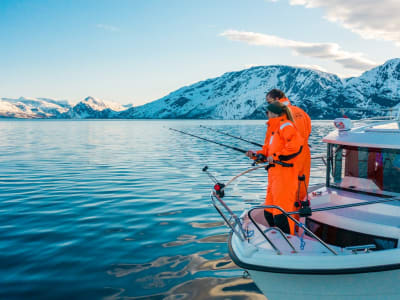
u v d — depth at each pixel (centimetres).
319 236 489
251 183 1288
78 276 530
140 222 798
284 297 404
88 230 740
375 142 459
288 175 436
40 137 4388
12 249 633
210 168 1656
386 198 457
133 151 2525
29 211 888
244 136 4412
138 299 468
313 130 5819
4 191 1129
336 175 528
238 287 503
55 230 739
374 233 429
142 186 1217
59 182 1290
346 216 458
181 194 1091
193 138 4234
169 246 654
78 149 2673
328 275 372
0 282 509
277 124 449
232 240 452
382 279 377
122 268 559
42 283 507
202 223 795
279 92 464
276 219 443
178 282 515
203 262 584
